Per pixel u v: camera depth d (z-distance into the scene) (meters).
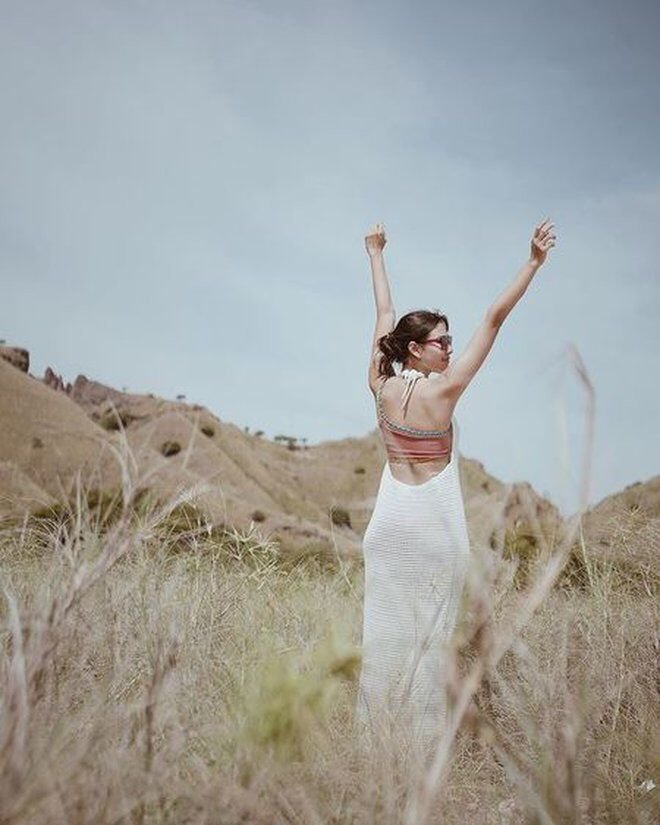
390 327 4.69
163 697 2.30
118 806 1.82
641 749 2.58
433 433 4.07
